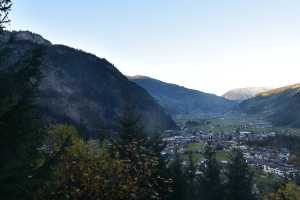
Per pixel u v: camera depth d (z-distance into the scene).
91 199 14.88
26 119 11.01
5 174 9.69
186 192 39.88
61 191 14.10
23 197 10.38
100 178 14.92
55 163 11.44
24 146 10.82
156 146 30.45
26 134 10.85
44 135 12.02
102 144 19.45
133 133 29.03
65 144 12.11
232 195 61.16
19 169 10.12
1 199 9.87
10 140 10.44
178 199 37.69
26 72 11.35
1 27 11.52
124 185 15.02
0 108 10.17
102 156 15.80
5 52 11.52
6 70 11.38
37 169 10.84
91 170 14.95
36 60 11.65
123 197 15.21
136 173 16.25
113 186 15.05
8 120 10.38
